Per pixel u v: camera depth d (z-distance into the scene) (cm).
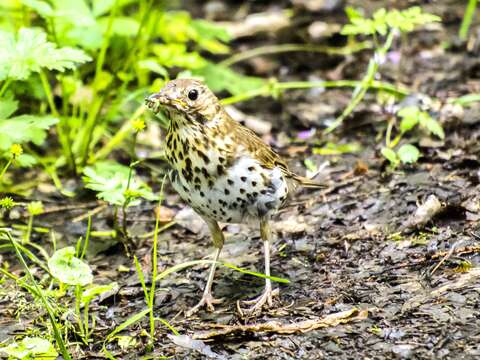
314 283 968
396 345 821
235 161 888
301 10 1931
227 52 1778
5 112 1080
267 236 934
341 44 1770
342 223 1110
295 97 1565
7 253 1115
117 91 1460
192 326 908
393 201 1139
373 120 1402
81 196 1270
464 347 804
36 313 960
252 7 2005
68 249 862
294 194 1211
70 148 1304
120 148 1409
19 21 1394
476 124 1315
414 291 914
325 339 845
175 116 875
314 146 1367
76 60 1060
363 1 1933
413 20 1234
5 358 834
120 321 934
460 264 947
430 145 1274
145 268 1060
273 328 869
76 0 1345
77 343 880
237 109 1537
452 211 1055
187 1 2062
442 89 1482
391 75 1575
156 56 1576
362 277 963
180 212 1211
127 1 1498
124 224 1107
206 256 1079
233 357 836
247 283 998
